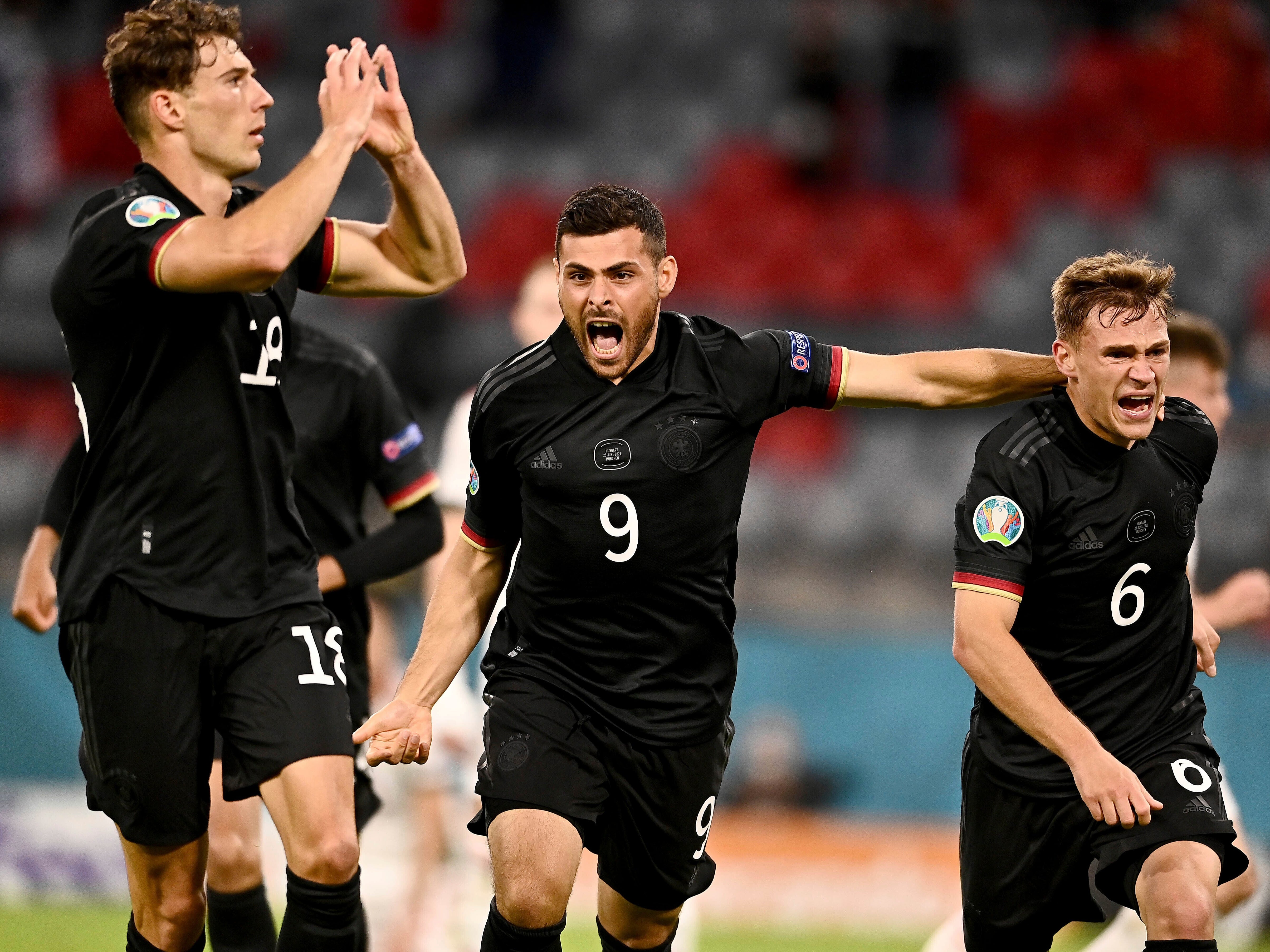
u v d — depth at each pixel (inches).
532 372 589.0
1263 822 1393.9
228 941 676.1
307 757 566.9
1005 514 600.1
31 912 1255.5
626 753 603.2
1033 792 625.6
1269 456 1857.8
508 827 573.9
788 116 2336.4
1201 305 2261.3
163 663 572.7
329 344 735.7
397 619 1252.5
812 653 1470.2
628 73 2625.5
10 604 1470.2
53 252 2230.6
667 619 597.6
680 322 601.0
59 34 2593.5
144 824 579.8
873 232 2335.1
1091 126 2517.2
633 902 645.9
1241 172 2493.8
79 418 611.5
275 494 593.9
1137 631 618.8
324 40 2566.4
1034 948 660.7
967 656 595.5
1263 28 2657.5
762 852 1392.7
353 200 2340.1
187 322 565.3
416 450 751.1
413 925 1045.2
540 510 587.5
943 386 618.2
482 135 2508.6
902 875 1380.4
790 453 1978.3
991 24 2650.1
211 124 578.2
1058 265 2322.8
